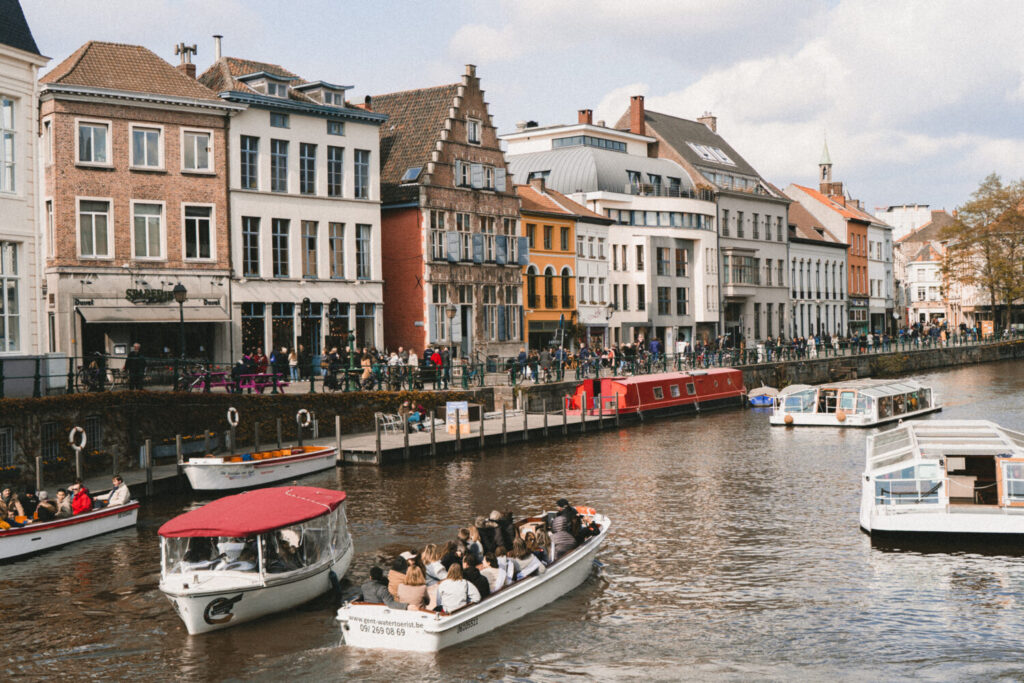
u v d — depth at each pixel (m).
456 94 53.78
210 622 17.22
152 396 30.52
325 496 20.17
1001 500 23.27
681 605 19.02
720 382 55.75
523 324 58.19
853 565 21.45
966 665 16.00
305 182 46.28
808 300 91.88
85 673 15.85
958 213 93.25
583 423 43.84
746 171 87.56
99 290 38.75
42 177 38.59
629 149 78.50
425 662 16.20
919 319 126.69
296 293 45.41
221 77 44.94
